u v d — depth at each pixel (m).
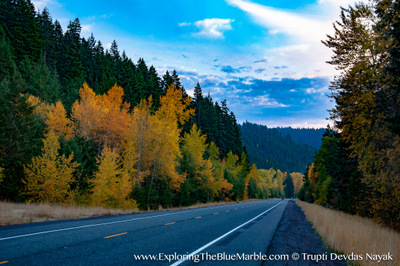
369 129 15.66
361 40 16.12
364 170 15.71
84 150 27.55
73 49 66.06
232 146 89.69
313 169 68.25
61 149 25.47
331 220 13.29
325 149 49.41
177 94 30.98
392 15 13.66
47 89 45.69
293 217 19.86
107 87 52.38
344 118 16.97
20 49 52.16
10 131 25.34
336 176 30.64
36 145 28.09
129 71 63.91
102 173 22.42
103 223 10.18
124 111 35.53
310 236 10.53
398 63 12.17
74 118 33.94
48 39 65.88
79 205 20.28
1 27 48.62
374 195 16.06
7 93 26.70
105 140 33.09
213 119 75.81
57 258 4.64
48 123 31.38
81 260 4.61
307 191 76.19
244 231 10.02
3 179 23.27
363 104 15.70
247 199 80.75
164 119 29.64
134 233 8.00
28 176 21.70
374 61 15.54
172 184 30.94
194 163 39.66
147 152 28.19
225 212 20.78
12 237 6.42
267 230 10.88
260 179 125.38
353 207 23.64
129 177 23.67
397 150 13.26
